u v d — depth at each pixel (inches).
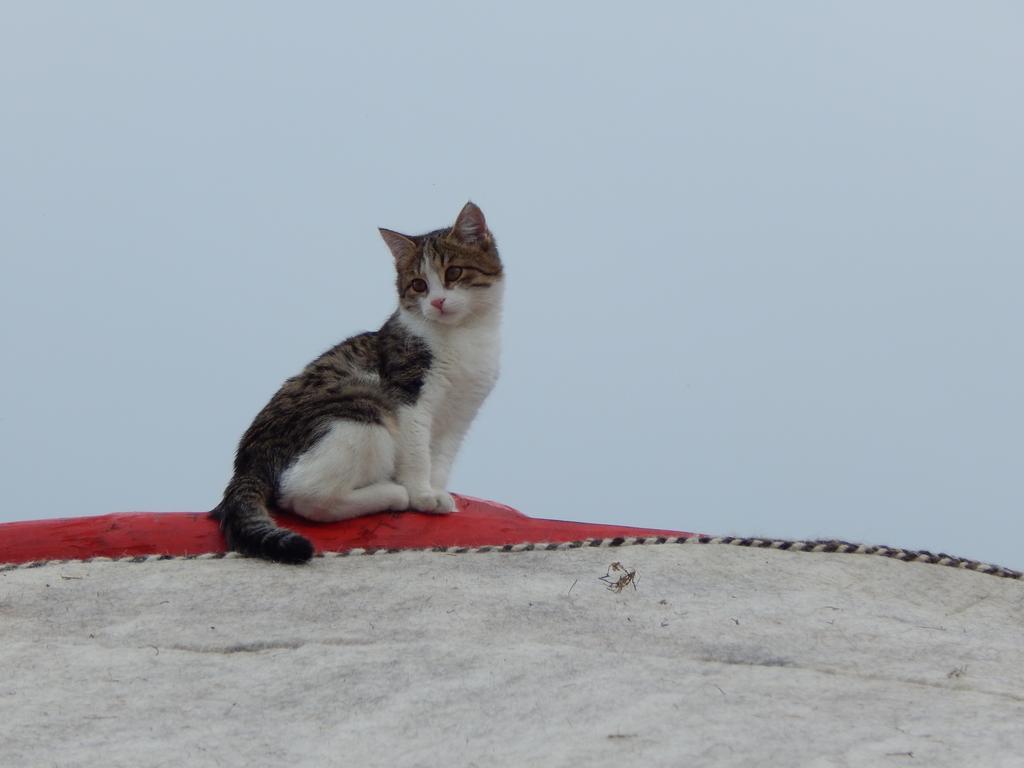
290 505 410.0
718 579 372.8
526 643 316.5
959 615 367.6
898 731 257.6
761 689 283.4
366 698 284.4
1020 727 260.8
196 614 343.6
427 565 378.3
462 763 248.2
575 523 428.5
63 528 413.4
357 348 441.7
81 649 319.6
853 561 397.4
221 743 262.7
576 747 251.0
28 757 256.5
